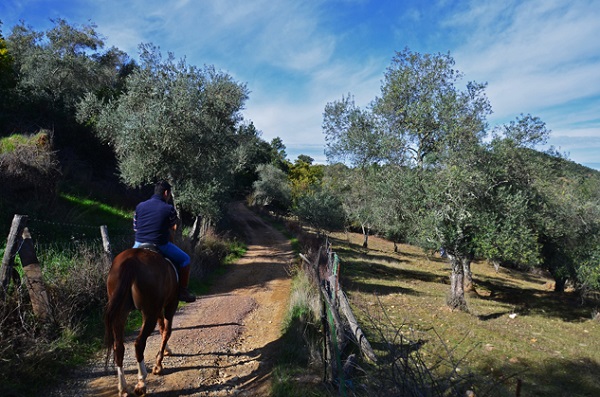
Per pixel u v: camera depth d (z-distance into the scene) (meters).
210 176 19.05
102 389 4.75
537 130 13.66
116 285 4.08
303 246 24.14
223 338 7.25
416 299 14.36
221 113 17.62
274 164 71.69
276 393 4.86
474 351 8.77
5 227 10.26
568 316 15.34
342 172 26.16
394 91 17.83
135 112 15.60
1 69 19.97
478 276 28.44
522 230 12.62
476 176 12.48
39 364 4.92
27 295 5.84
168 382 5.06
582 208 15.99
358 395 4.30
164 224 5.18
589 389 7.22
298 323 7.59
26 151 13.80
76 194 17.36
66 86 27.94
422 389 3.22
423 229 12.87
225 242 21.03
